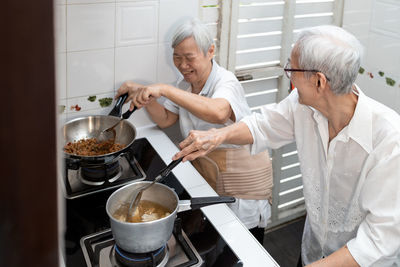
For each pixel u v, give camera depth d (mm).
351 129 1109
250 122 1380
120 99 1664
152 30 1703
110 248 1144
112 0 1580
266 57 2203
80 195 1367
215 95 1526
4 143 110
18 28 105
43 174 116
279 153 2457
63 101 1649
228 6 1924
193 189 1401
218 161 1680
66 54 1584
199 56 1514
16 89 108
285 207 2711
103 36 1621
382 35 2049
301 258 1675
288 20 2125
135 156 1605
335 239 1331
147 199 1194
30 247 120
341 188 1230
